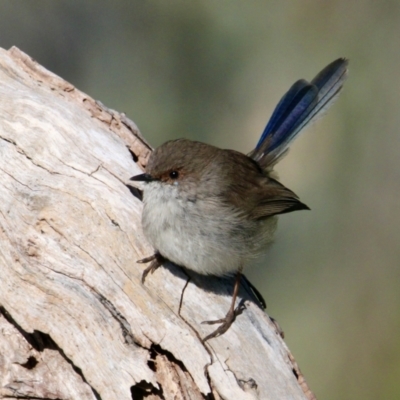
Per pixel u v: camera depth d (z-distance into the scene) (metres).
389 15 19.45
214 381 8.66
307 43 19.81
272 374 8.95
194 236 9.38
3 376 8.75
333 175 19.67
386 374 18.05
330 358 18.31
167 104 19.52
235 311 9.37
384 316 18.64
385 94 19.28
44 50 19.34
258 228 10.08
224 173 9.91
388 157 19.38
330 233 19.53
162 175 9.45
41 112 10.41
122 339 8.74
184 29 19.50
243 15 19.61
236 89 19.77
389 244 19.22
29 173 9.92
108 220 9.53
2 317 9.12
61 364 8.85
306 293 19.17
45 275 9.10
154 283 9.27
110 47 19.52
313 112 12.34
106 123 11.13
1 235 9.39
